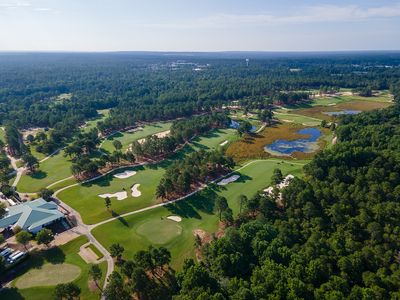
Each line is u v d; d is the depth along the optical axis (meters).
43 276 71.56
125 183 118.75
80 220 94.38
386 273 64.19
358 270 65.56
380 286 60.00
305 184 96.62
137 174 127.25
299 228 82.25
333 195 91.44
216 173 125.06
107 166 133.25
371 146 130.62
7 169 130.62
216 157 125.50
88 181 120.19
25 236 78.69
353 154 113.00
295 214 86.75
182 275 65.31
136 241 84.75
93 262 76.12
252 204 90.75
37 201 100.19
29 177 126.38
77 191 112.38
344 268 64.88
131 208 100.25
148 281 65.75
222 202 91.25
